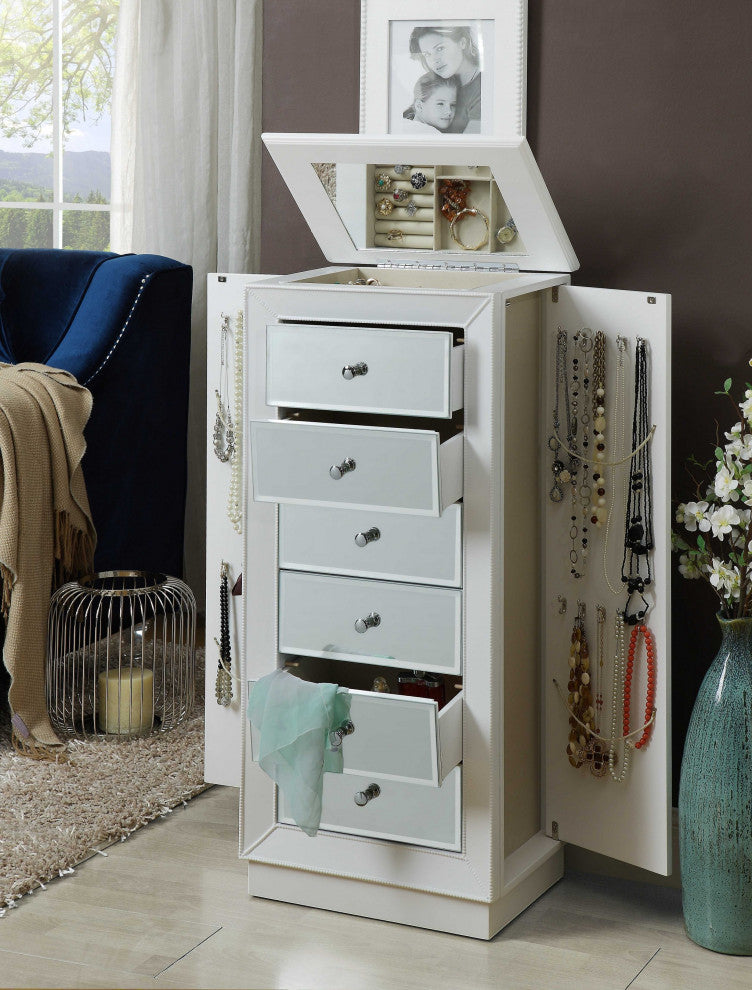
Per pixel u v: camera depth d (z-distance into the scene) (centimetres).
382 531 207
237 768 254
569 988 196
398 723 202
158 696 316
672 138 223
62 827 244
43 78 406
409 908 215
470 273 235
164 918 215
